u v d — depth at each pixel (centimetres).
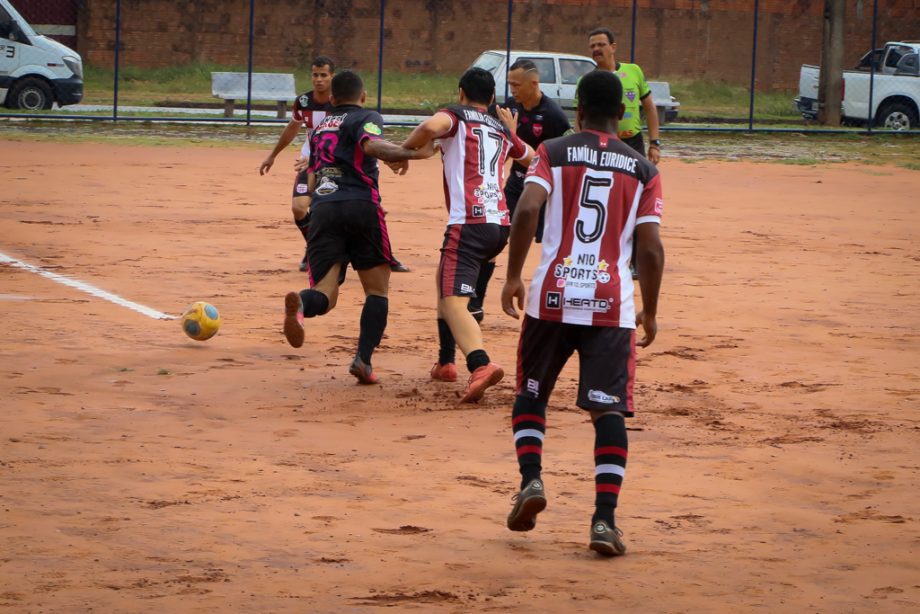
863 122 11319
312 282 2533
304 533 1620
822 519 1747
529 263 4397
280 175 7025
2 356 2625
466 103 2497
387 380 2580
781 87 14712
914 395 2541
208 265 3997
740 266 4397
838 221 5866
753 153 9331
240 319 3156
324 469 1927
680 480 1927
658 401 2448
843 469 2003
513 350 2917
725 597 1434
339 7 13862
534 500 1563
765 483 1922
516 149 2541
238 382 2506
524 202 1625
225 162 7569
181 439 2069
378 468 1944
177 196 5875
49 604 1345
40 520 1630
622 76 3884
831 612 1395
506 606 1384
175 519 1658
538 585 1458
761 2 14538
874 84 11106
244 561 1506
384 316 2533
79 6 13375
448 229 2466
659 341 3047
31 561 1478
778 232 5403
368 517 1700
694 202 6462
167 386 2444
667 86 11088
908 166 8738
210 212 5369
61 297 3344
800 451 2108
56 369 2531
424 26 14025
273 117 10675
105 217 5066
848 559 1580
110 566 1472
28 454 1938
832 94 11331
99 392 2369
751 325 3303
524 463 1627
